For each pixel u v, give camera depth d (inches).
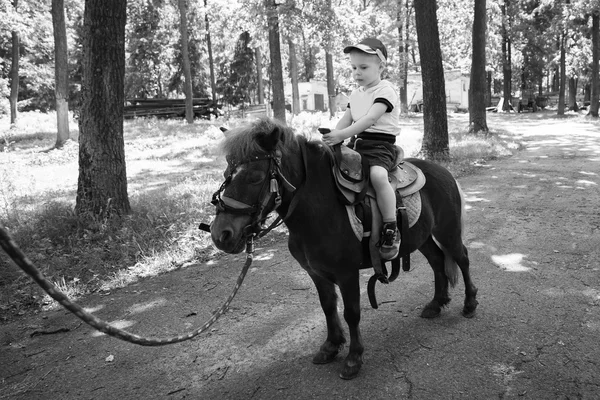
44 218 300.0
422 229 153.3
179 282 231.8
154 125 972.6
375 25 1350.9
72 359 166.4
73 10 1076.5
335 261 132.1
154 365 158.9
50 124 1005.2
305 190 125.9
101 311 203.8
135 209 319.9
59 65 703.7
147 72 1476.4
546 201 355.6
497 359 149.1
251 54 1686.8
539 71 1817.2
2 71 1266.0
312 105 1724.9
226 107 1743.4
